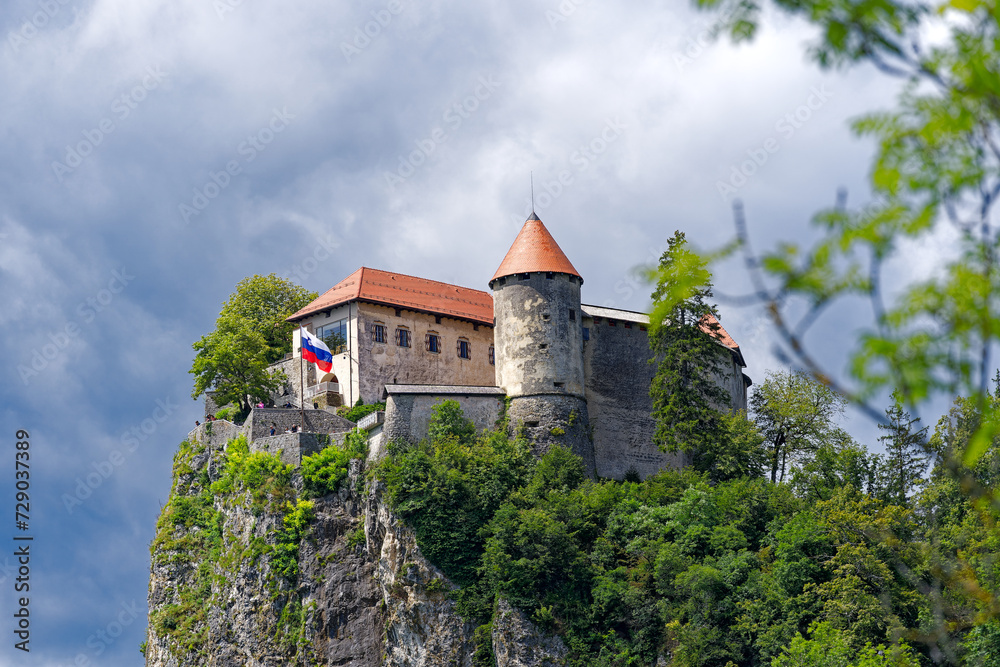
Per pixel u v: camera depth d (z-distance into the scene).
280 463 82.12
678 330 84.38
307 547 78.62
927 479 71.56
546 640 69.25
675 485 77.88
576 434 84.12
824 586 62.78
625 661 67.31
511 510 72.88
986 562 44.78
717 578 66.44
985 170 11.39
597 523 75.38
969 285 11.30
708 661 64.12
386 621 75.50
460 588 73.25
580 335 87.44
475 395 84.12
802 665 57.44
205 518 87.69
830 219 11.56
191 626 82.62
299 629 76.75
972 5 11.38
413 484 75.38
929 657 55.81
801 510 71.38
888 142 11.75
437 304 94.00
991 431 12.20
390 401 80.19
